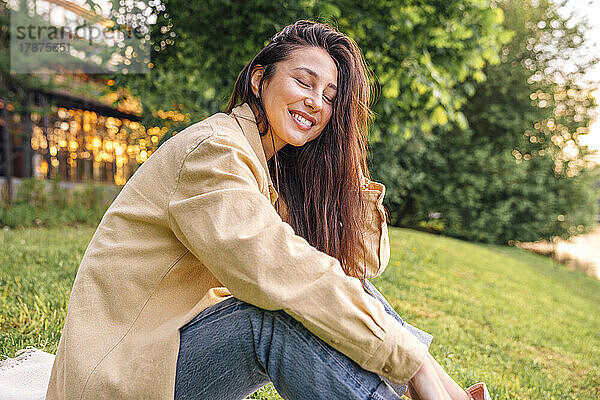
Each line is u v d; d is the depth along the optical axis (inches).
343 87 60.3
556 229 698.2
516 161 669.9
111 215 53.1
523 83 687.1
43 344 101.4
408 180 641.0
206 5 232.4
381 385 46.4
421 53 267.0
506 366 144.8
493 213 670.5
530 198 692.7
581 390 137.8
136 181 53.3
